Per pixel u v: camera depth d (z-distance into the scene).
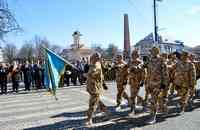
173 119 9.04
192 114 9.74
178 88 10.11
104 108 9.51
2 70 18.47
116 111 10.41
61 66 9.70
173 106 11.17
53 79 9.56
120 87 10.66
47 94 16.53
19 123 9.15
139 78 9.73
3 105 12.93
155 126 8.22
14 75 18.73
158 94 8.71
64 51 56.69
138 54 9.90
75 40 37.88
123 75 10.59
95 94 8.39
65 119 9.48
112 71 22.66
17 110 11.48
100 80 8.49
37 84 19.59
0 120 9.69
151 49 8.87
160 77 8.60
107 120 9.08
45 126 8.64
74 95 15.84
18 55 81.25
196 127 8.00
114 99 13.63
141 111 10.27
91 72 8.37
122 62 10.73
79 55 36.91
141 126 8.27
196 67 13.35
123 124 8.55
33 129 8.36
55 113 10.54
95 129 8.09
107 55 66.50
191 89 11.16
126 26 32.09
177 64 10.20
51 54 9.64
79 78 21.50
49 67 9.57
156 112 8.95
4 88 18.58
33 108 11.79
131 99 9.84
